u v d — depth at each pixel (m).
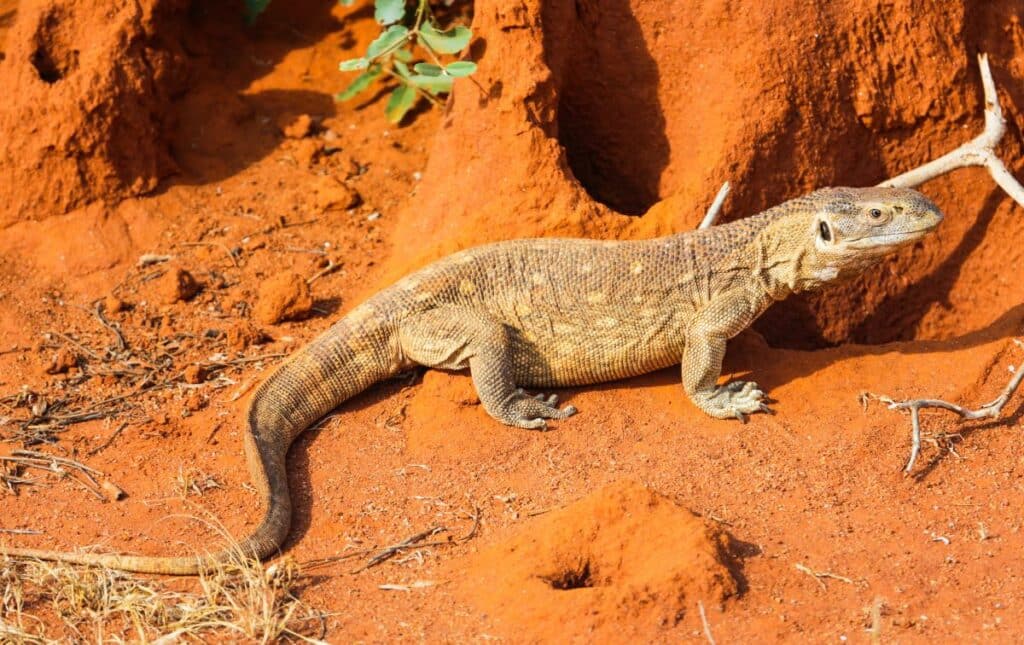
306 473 1.93
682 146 2.14
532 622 1.73
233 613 1.76
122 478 1.93
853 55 2.12
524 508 1.87
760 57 2.09
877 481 1.90
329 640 1.74
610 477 1.90
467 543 1.84
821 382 2.00
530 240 2.02
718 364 1.97
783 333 2.16
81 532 1.87
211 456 1.95
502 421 1.96
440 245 2.09
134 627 1.75
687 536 1.77
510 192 2.09
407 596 1.78
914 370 2.01
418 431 1.97
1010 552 1.81
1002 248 2.16
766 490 1.88
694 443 1.94
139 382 2.05
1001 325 2.05
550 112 2.10
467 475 1.92
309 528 1.87
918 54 2.12
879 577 1.78
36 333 2.12
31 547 1.85
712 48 2.11
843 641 1.71
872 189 1.96
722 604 1.74
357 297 2.15
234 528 1.87
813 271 1.97
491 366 1.96
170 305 2.16
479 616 1.75
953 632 1.73
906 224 1.92
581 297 1.98
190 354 2.09
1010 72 2.16
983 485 1.89
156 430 1.99
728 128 2.10
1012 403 1.98
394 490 1.91
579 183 2.12
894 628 1.73
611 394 2.00
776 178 2.12
